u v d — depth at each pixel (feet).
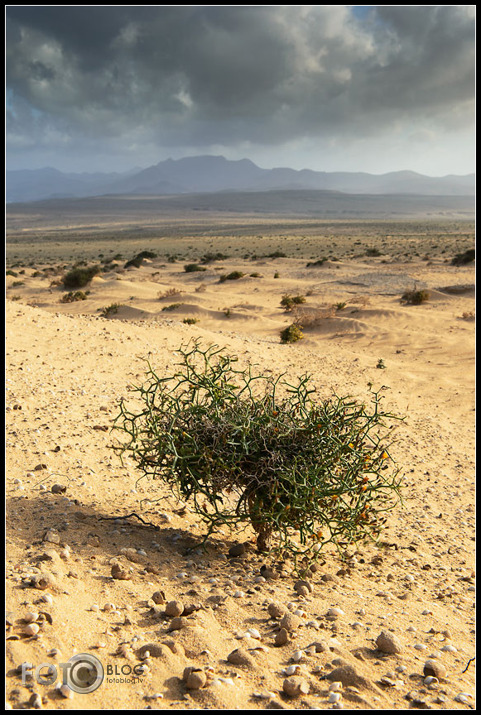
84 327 57.36
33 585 11.94
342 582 16.72
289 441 16.07
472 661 12.31
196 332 65.36
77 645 10.32
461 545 22.67
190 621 11.80
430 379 60.39
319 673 10.71
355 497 17.30
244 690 9.84
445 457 35.91
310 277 180.04
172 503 20.79
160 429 16.47
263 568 16.08
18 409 28.14
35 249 519.19
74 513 17.17
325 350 77.46
